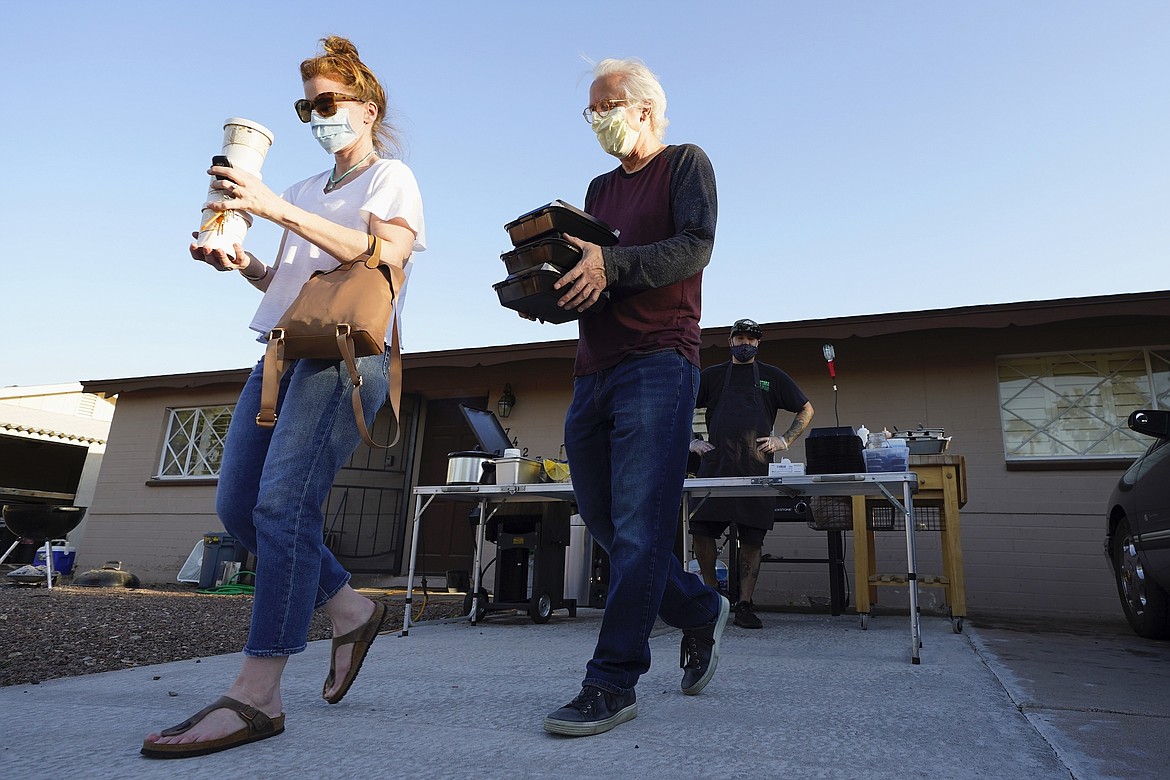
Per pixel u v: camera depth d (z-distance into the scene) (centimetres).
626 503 156
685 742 133
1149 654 288
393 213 159
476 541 424
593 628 385
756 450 401
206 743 123
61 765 117
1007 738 139
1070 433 584
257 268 172
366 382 156
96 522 909
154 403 934
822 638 325
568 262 157
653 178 177
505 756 123
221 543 743
